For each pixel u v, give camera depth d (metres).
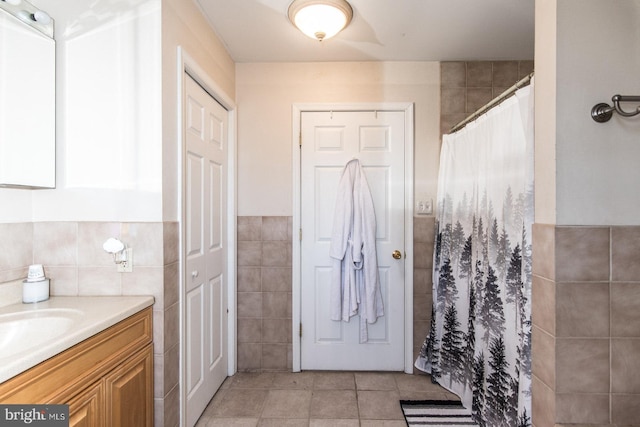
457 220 1.98
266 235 2.25
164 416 1.33
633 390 1.04
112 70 1.32
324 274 2.26
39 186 1.25
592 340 1.04
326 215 2.25
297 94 2.24
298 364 2.24
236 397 1.95
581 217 1.04
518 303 1.40
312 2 1.56
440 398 1.94
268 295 2.26
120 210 1.33
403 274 2.23
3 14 1.16
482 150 1.69
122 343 1.13
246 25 1.82
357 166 2.17
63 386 0.88
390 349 2.24
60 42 1.31
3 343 1.02
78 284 1.32
